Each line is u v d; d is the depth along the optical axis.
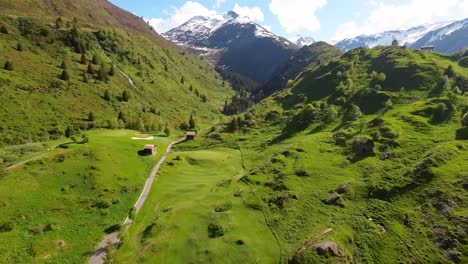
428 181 58.28
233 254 48.19
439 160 62.81
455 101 92.50
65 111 136.00
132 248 51.50
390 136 80.25
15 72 142.50
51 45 182.75
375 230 50.50
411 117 90.31
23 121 117.56
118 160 85.19
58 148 86.00
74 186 68.75
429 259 44.12
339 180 66.06
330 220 54.16
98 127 134.12
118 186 72.94
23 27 182.12
